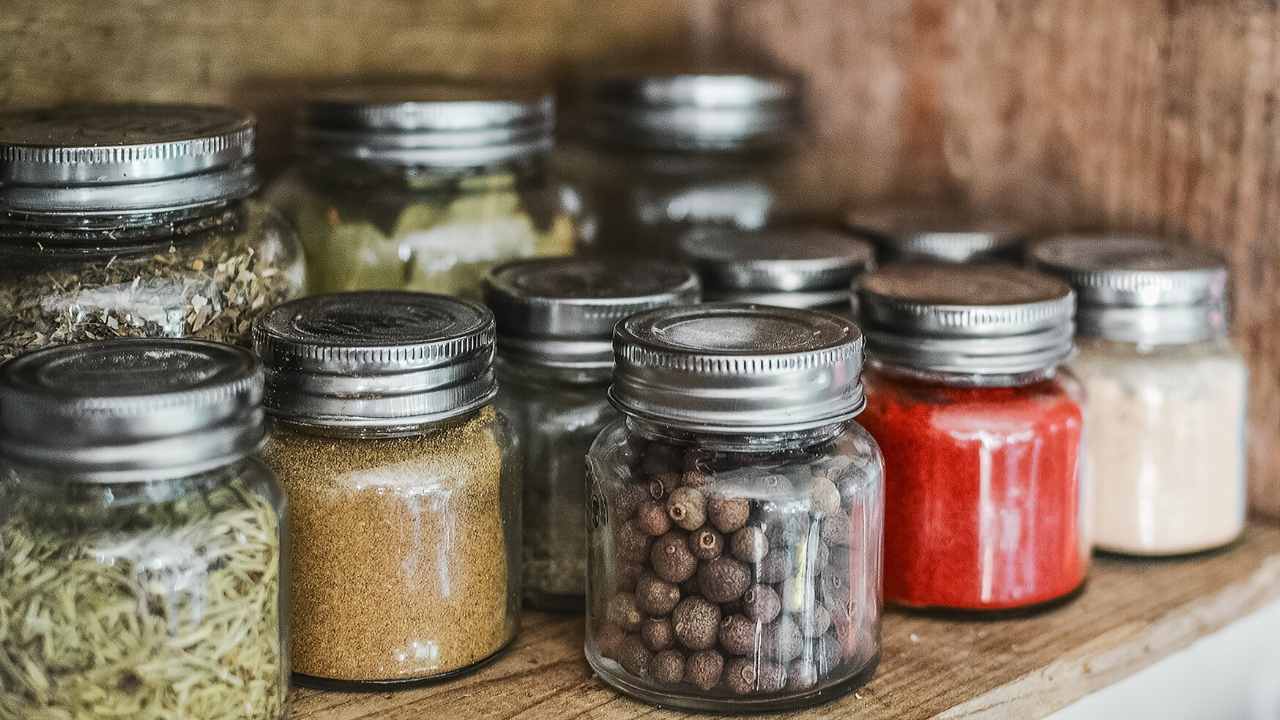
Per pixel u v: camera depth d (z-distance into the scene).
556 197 0.52
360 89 0.53
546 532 0.47
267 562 0.41
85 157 0.42
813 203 0.60
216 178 0.44
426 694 0.44
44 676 0.39
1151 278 0.49
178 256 0.44
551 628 0.47
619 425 0.44
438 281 0.49
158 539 0.39
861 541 0.44
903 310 0.46
